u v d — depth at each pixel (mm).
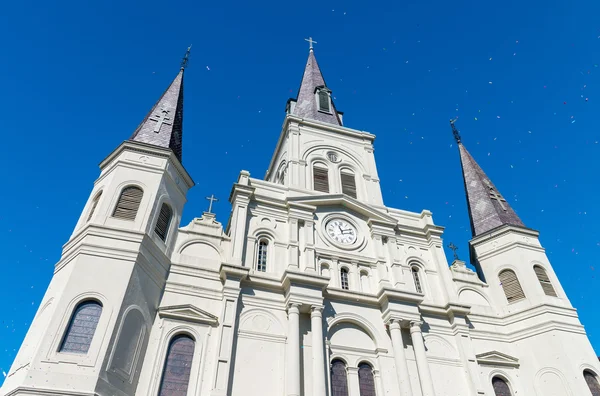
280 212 21391
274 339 16906
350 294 19094
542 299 20562
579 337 19641
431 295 21078
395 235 22766
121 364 13961
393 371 17562
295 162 24375
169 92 24359
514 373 19375
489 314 21266
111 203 17234
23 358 13648
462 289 21922
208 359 15656
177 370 15242
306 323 17625
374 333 18453
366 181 25203
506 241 23172
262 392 15398
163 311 16203
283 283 18250
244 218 20125
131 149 19312
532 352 19625
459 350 19250
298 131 26266
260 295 18016
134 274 15586
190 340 16109
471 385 18062
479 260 23719
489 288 22500
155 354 15219
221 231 19781
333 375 17031
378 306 19516
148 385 14477
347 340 18141
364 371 17562
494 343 20203
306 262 19625
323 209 22406
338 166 25422
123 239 16234
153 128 21281
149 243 16875
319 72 35719
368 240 22094
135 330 14938
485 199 26062
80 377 12742
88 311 14203
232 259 18375
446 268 22078
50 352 12961
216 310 17094
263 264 19484
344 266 20578
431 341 19266
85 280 14719
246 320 17109
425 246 23156
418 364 17672
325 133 26938
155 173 18891
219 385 14727
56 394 12250
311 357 16594
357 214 22984
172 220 18875
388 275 20984
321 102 31422
